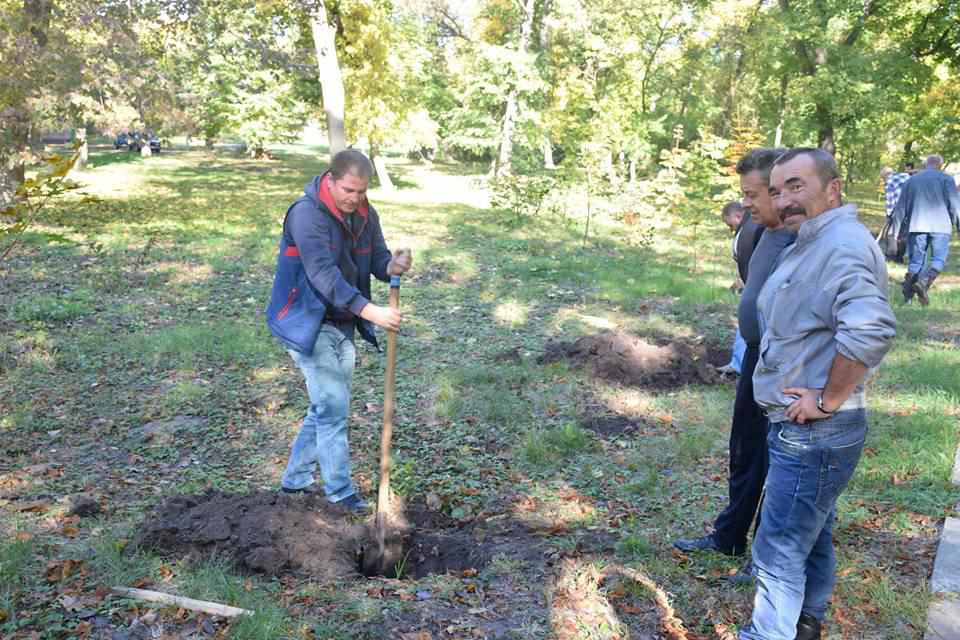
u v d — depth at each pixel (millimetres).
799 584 2793
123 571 3590
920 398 6316
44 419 5777
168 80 19109
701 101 30750
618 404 6344
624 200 17500
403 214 19578
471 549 4023
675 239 16641
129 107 17484
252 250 12891
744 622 3367
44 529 4070
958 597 3520
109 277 10383
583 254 13953
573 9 30219
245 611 3250
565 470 5109
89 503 4363
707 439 5516
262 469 5062
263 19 23828
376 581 3674
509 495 4746
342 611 3344
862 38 24891
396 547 4059
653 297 10570
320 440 4379
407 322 8891
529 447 5316
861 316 2469
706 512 4449
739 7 26938
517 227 17219
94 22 16750
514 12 35250
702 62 30078
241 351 7500
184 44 22062
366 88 25625
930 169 10086
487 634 3203
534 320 9109
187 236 14266
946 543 4031
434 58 39844
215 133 34812
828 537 3027
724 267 13258
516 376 6895
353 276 4422
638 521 4352
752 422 3738
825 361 2637
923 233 10070
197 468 5043
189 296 9711
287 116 35688
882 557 3914
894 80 22625
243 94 34250
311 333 4188
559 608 3420
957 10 21500
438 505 4602
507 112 32594
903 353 7672
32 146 15586
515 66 31609
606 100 26047
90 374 6812
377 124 25812
